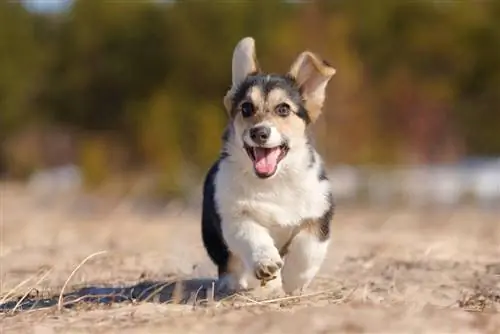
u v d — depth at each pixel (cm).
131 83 3925
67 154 3978
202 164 2769
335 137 2825
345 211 2236
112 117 4000
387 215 2092
